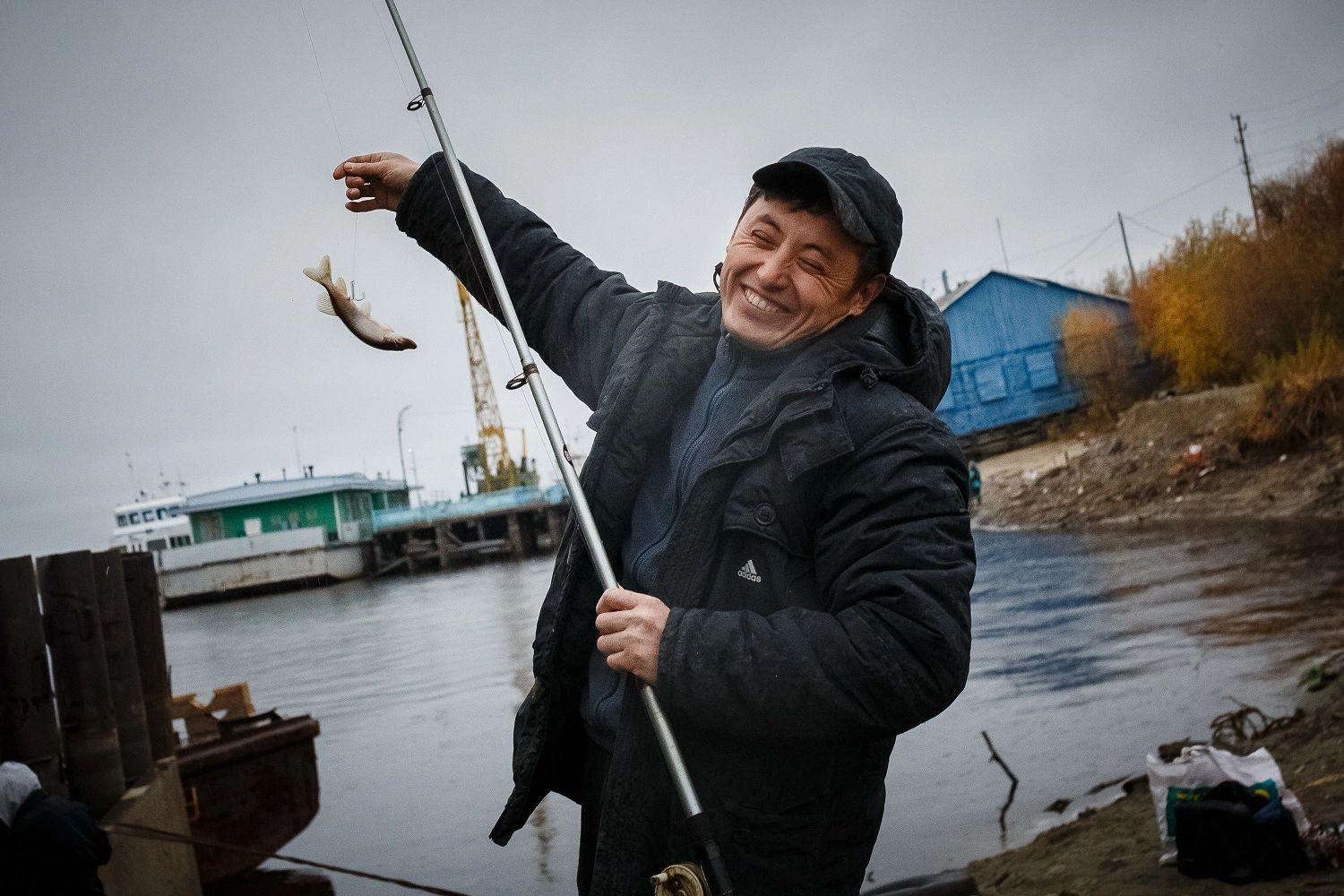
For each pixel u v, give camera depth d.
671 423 1.96
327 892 7.38
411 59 2.32
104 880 5.08
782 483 1.72
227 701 8.38
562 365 2.25
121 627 6.13
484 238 2.19
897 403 1.73
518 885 7.10
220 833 7.71
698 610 1.67
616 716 1.84
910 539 1.64
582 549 1.91
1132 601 13.23
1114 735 7.77
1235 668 8.98
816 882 1.73
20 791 4.10
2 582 5.24
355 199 2.49
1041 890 5.04
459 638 25.25
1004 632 12.79
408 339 2.36
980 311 39.25
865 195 1.76
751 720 1.61
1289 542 15.79
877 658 1.57
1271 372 23.73
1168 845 4.88
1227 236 27.25
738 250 1.83
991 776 7.35
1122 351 36.06
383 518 68.06
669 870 1.65
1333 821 4.69
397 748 12.29
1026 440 38.81
